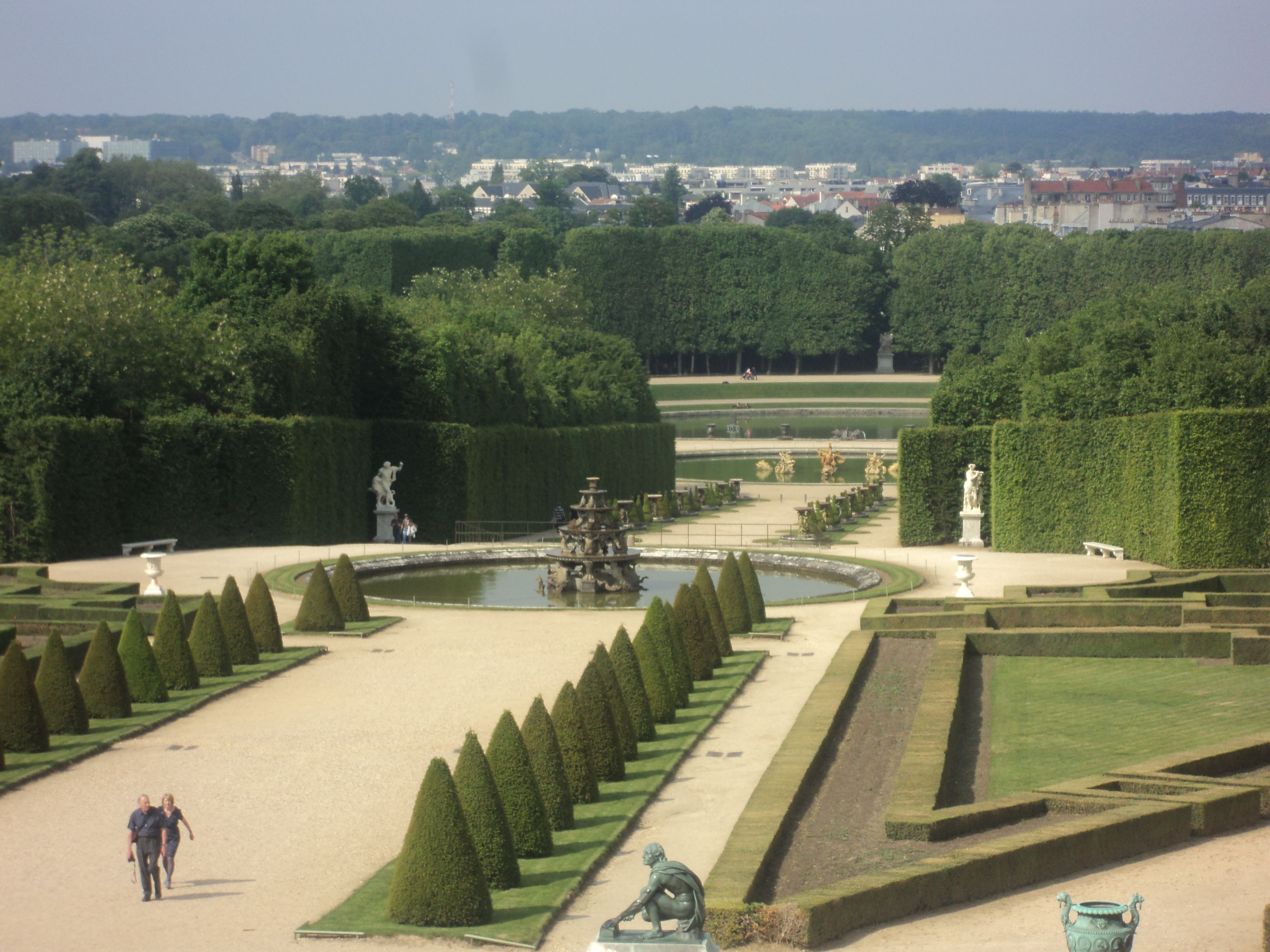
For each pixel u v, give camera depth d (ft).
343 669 171.22
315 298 324.19
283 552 271.90
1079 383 294.46
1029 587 216.74
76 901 97.76
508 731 107.14
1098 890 99.09
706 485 456.86
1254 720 146.00
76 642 165.99
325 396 322.14
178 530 282.77
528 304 553.64
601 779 124.67
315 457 303.48
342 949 90.12
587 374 446.19
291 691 159.84
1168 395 271.69
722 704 153.58
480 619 206.28
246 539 291.99
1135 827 107.14
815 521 320.50
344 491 318.45
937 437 303.48
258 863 104.94
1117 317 353.92
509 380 381.81
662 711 146.20
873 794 120.26
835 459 477.36
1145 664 176.35
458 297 543.80
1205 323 312.71
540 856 106.01
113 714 146.10
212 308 321.73
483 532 332.60
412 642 188.03
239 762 130.62
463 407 352.49
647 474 449.06
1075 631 182.50
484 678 165.07
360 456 326.24
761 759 133.28
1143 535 259.19
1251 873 101.76
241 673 167.22
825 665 175.94
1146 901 95.86
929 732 131.54
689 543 310.86
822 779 124.77
